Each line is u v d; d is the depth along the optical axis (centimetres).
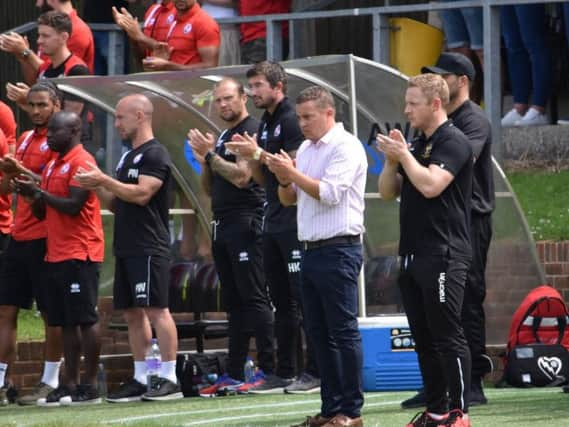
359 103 3819
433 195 2541
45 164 3616
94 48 4719
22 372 3784
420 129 2634
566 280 4003
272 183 3378
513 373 3584
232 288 3544
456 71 3061
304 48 4669
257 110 3912
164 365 3484
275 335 3538
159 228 3459
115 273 3506
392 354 3619
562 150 4416
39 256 3547
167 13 4269
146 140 3453
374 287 3788
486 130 3078
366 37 4988
